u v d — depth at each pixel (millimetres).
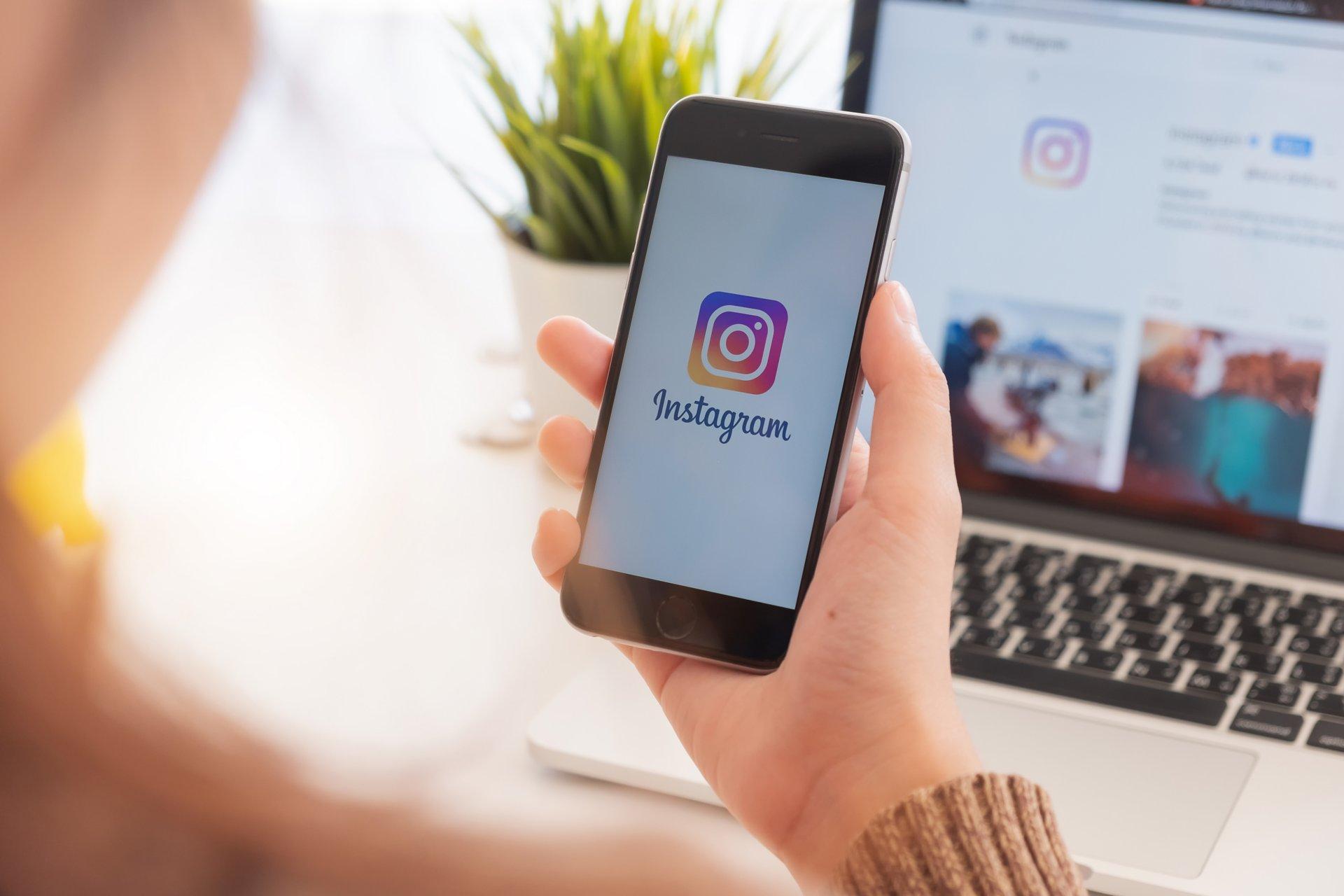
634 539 576
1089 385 815
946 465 515
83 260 219
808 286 578
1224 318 786
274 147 230
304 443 252
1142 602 736
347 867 216
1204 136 780
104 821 220
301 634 248
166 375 256
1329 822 551
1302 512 774
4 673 216
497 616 671
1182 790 574
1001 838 392
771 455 569
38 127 210
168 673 227
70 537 243
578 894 220
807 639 498
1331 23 749
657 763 568
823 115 590
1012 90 815
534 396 914
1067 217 813
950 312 841
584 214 894
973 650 689
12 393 223
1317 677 657
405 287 247
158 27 212
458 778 239
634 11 887
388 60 238
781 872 504
